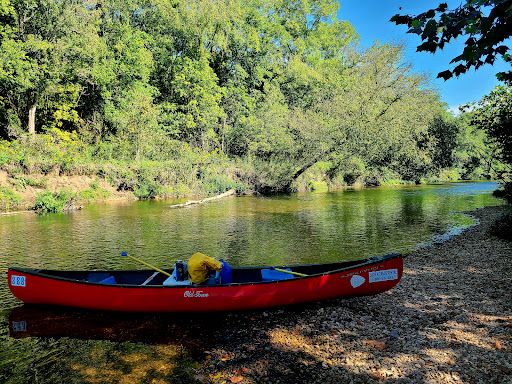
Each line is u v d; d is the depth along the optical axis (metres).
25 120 23.69
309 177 31.05
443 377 3.74
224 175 26.53
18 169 18.00
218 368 4.23
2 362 4.44
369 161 23.03
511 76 4.28
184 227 13.33
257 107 32.72
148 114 24.20
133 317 5.85
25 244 10.54
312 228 13.20
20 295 6.11
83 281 5.93
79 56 22.98
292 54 39.12
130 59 26.92
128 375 4.11
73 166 20.41
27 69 19.88
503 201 20.72
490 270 7.40
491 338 4.51
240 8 33.72
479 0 2.67
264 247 10.33
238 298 5.74
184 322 5.64
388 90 21.11
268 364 4.29
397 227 13.30
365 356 4.32
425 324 5.10
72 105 23.81
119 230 12.69
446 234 11.83
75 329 5.39
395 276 6.18
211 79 30.05
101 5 27.53
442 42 3.13
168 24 31.19
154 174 23.34
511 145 10.22
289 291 5.83
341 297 6.05
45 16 21.27
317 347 4.65
